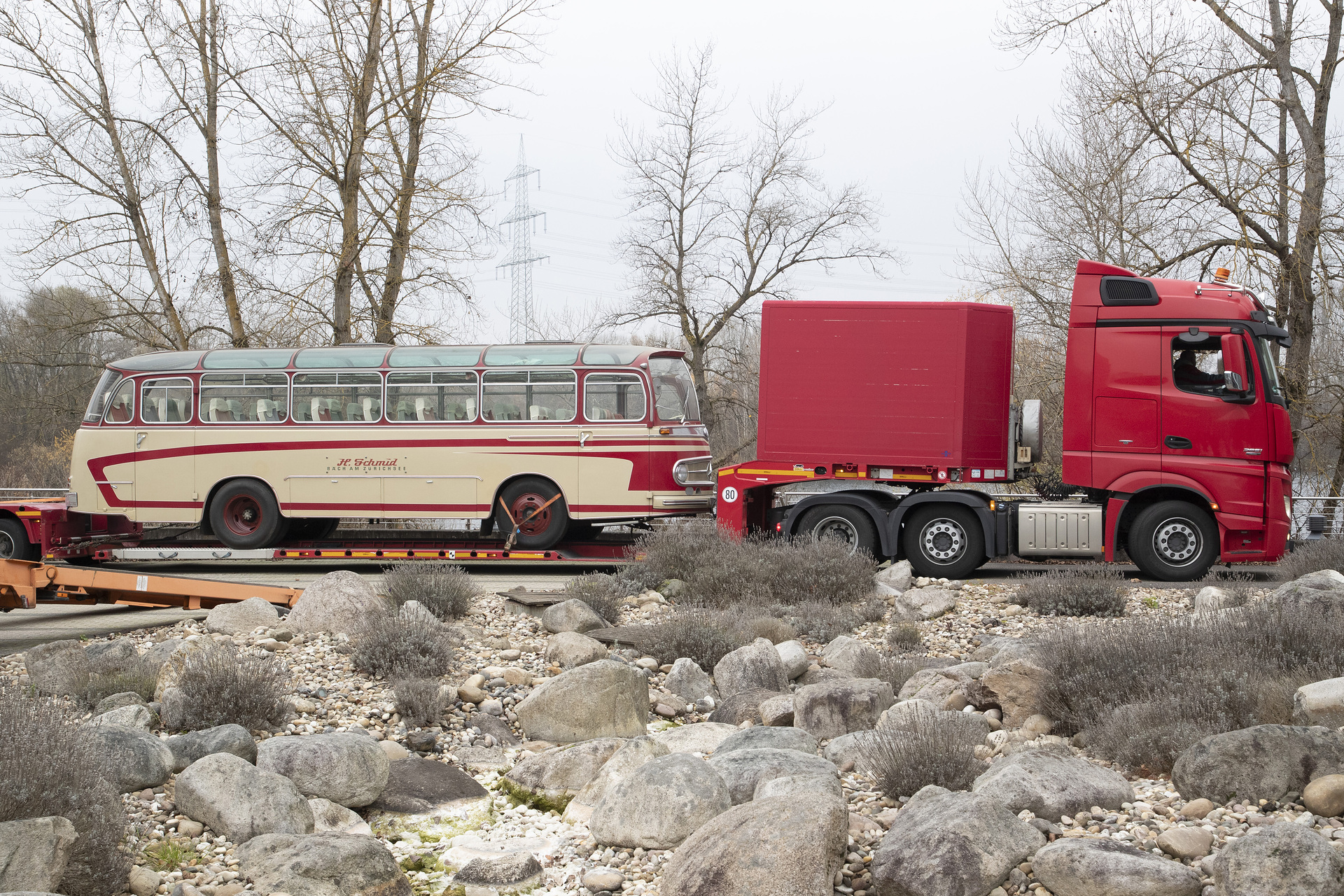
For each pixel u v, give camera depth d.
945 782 6.16
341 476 17.05
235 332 24.98
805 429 14.59
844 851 5.14
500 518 16.88
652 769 6.02
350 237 23.67
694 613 10.95
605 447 16.50
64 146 24.03
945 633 11.13
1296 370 22.03
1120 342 13.91
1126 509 14.38
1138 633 7.96
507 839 6.15
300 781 6.34
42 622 12.57
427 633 9.46
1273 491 13.51
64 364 26.09
